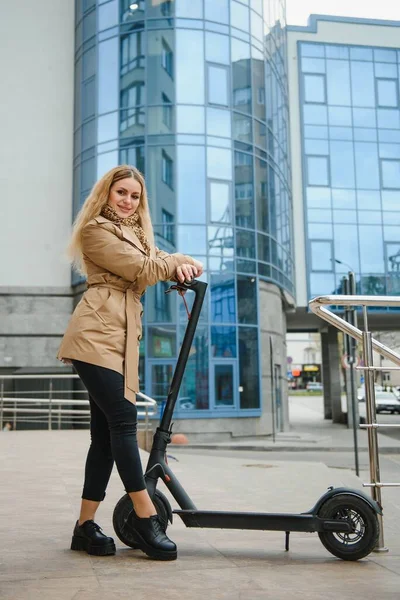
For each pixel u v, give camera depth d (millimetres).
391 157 28812
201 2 22125
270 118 23688
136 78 21812
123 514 3027
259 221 22266
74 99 24156
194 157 21344
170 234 20844
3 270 23281
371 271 27922
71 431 13633
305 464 9703
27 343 22922
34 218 23672
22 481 5984
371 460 3191
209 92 21797
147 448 11664
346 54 29172
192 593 2373
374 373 3236
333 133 28609
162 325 20203
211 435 20109
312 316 29875
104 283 2992
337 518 2945
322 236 27906
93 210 3094
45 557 2934
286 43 28344
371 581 2568
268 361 22062
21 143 23984
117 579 2562
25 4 24609
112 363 2881
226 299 20969
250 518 2984
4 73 24281
